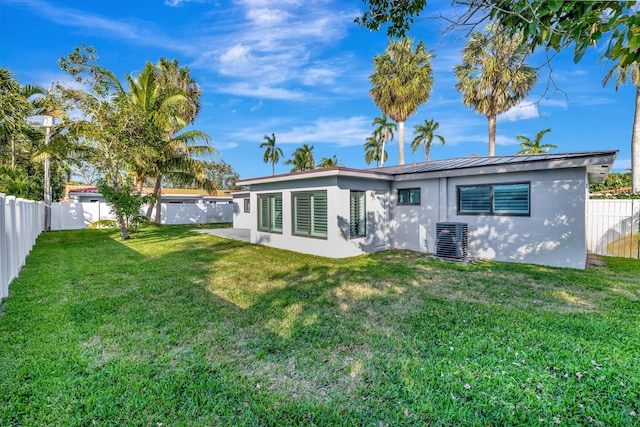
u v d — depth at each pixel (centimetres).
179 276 641
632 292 511
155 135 1311
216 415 227
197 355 312
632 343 324
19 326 378
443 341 338
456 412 228
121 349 323
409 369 285
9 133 1480
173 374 277
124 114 1191
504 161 806
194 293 522
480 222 843
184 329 374
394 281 597
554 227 723
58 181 2619
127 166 1263
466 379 267
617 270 675
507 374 273
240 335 359
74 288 548
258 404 239
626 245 862
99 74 1141
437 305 454
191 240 1242
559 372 275
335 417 224
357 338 349
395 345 331
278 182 1056
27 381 263
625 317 397
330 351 321
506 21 257
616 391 247
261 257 870
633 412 224
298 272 681
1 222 474
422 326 379
